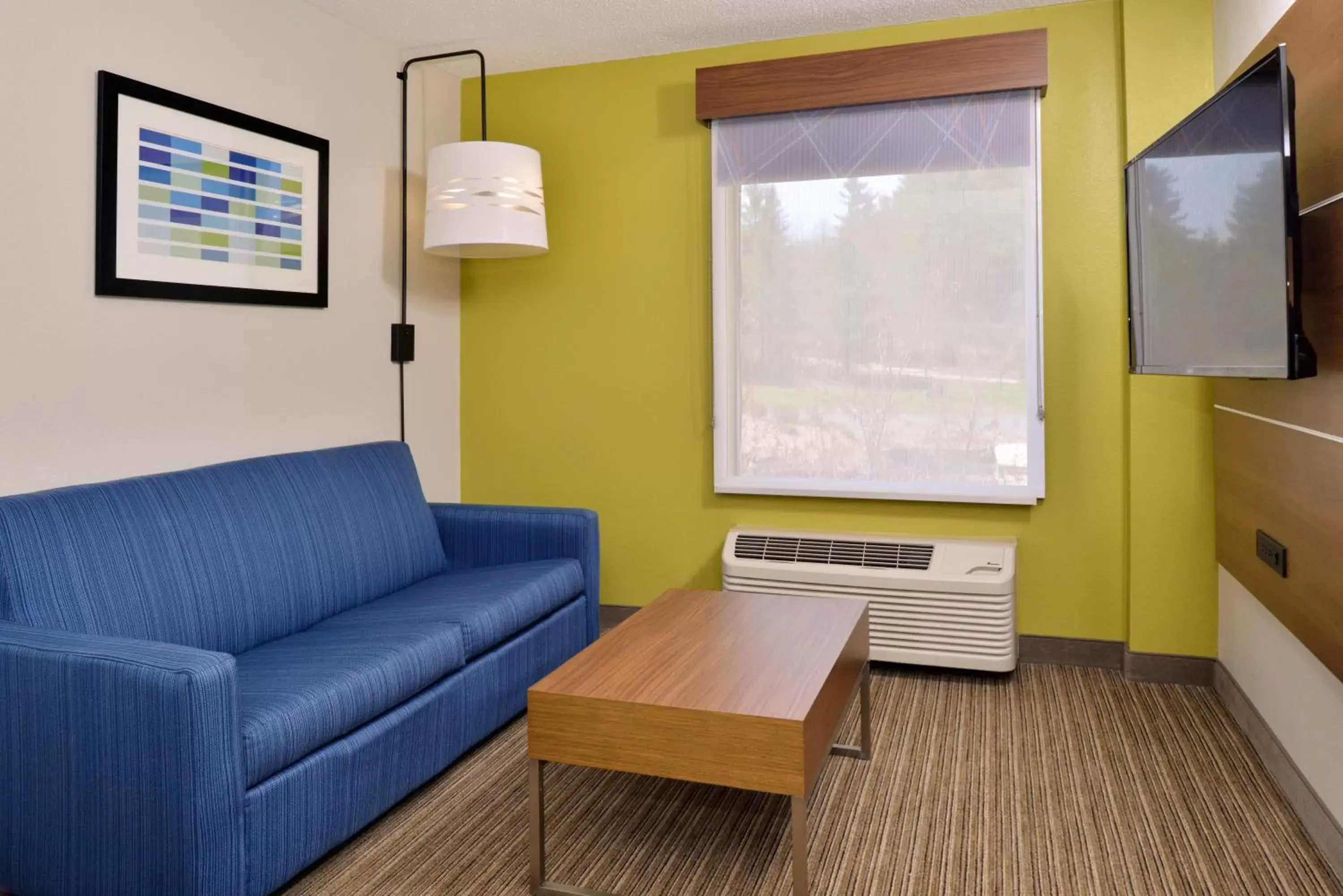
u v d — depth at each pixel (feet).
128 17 9.05
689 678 7.34
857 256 12.36
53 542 7.50
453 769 9.39
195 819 6.14
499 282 14.19
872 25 12.17
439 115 13.79
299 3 11.19
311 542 9.90
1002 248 11.80
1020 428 11.88
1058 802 8.44
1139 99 11.18
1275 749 8.85
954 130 11.83
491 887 7.23
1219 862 7.41
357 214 12.23
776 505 13.10
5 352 8.07
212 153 9.95
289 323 11.16
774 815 8.34
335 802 7.39
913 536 12.37
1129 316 10.50
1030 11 11.73
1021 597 12.21
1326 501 7.21
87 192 8.73
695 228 13.20
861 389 12.47
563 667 7.63
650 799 8.72
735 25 12.15
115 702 6.31
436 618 9.28
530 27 12.16
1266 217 6.98
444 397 14.10
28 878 6.75
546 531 11.69
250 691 7.24
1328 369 7.14
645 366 13.56
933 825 8.05
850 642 8.39
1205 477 11.27
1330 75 6.97
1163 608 11.49
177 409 9.73
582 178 13.69
